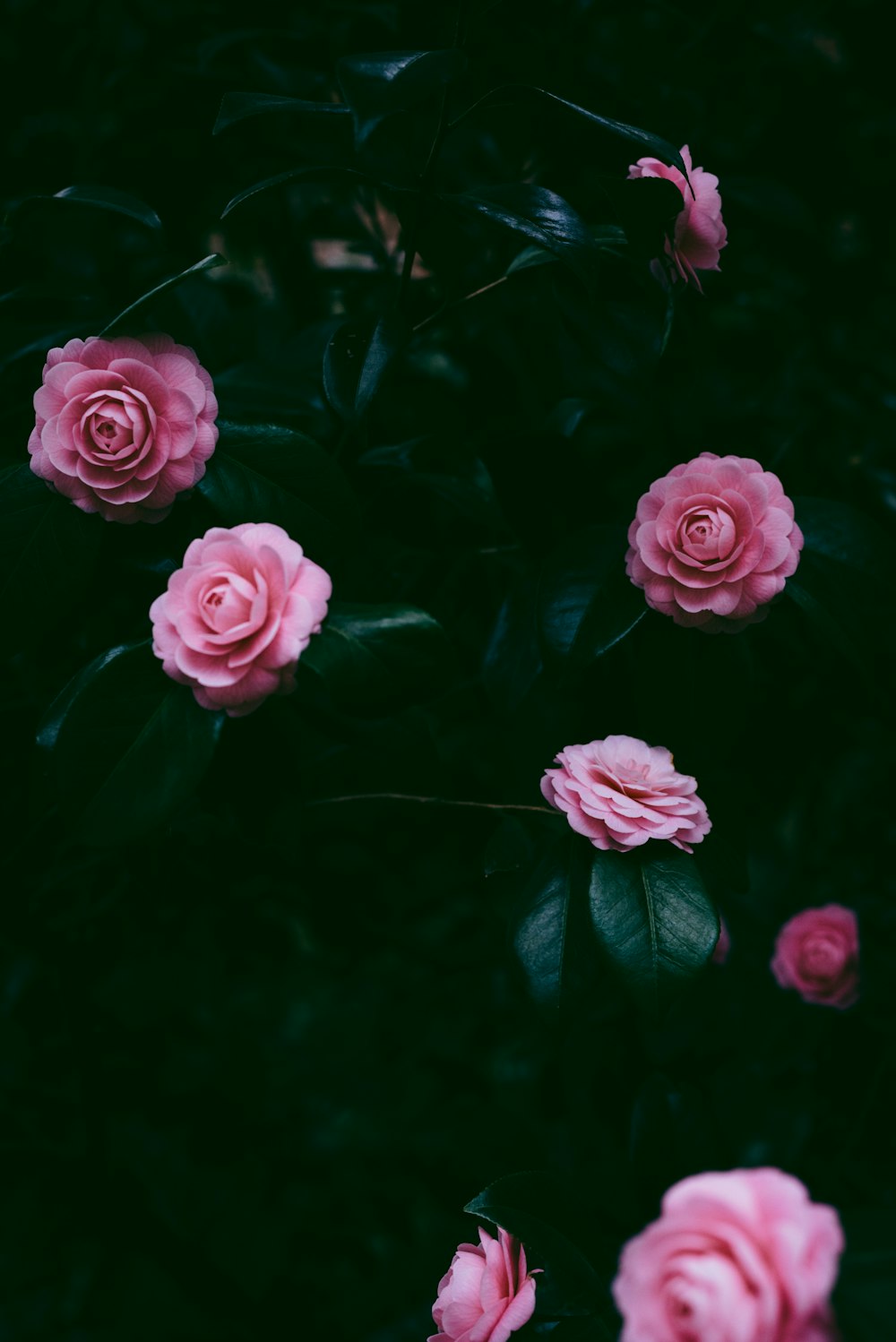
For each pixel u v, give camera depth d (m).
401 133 1.00
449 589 1.05
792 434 1.09
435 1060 1.27
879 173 1.14
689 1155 0.83
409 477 0.93
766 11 1.08
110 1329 1.19
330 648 0.74
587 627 0.83
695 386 1.04
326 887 1.10
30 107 1.10
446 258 0.92
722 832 0.89
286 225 1.11
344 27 1.08
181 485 0.77
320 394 0.95
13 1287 1.20
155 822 0.73
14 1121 1.19
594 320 0.89
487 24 0.99
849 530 0.86
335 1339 1.18
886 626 0.85
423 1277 1.20
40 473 0.77
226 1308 1.19
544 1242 0.75
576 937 0.80
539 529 0.93
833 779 1.20
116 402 0.76
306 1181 1.25
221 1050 1.28
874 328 1.17
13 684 1.01
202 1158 1.25
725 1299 0.61
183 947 1.24
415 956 1.16
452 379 1.11
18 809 0.99
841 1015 1.15
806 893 1.20
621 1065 1.10
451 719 1.05
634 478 0.98
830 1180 1.08
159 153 1.08
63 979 1.09
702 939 0.77
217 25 1.09
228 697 0.74
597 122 0.80
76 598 0.78
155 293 0.75
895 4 1.10
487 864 0.88
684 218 0.85
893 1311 0.63
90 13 1.09
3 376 0.90
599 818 0.78
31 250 1.03
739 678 0.92
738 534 0.81
